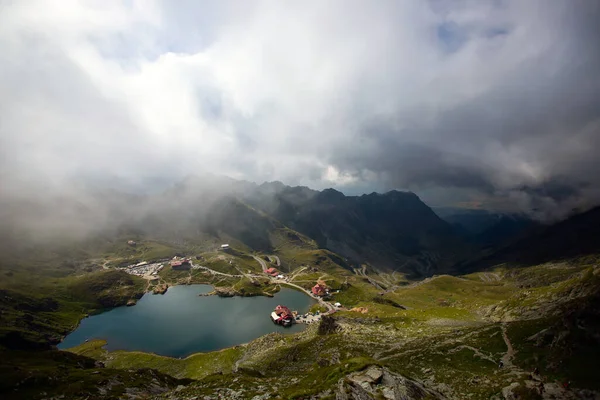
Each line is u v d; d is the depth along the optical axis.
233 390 83.56
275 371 138.50
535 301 160.38
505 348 100.81
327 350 138.38
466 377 83.50
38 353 135.50
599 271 144.75
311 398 62.88
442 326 162.62
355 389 60.50
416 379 74.50
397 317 192.00
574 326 86.88
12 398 87.56
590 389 60.78
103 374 112.56
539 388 64.19
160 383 116.50
